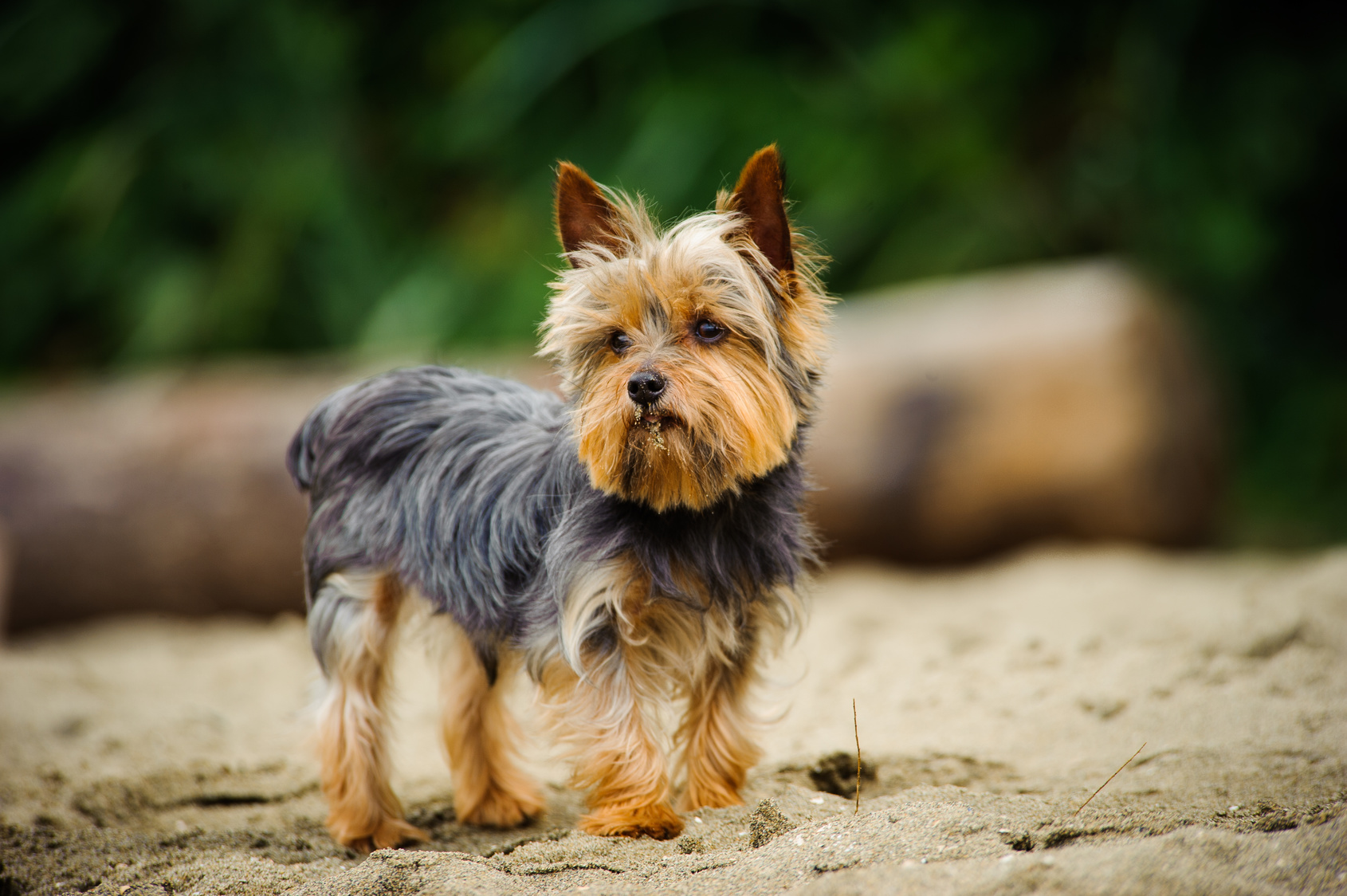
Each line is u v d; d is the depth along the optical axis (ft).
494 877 13.48
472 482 16.97
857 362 36.45
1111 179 51.42
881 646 26.07
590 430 15.78
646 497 15.72
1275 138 49.55
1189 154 50.14
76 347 55.77
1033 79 54.13
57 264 53.62
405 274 55.06
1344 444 50.39
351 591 17.63
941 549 36.58
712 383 15.65
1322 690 19.44
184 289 51.83
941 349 36.27
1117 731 19.16
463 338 51.93
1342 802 14.73
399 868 13.76
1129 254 51.34
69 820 18.13
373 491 17.72
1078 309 36.68
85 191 52.13
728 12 55.83
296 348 55.16
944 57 52.16
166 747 22.34
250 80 53.93
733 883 12.96
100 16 53.83
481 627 16.96
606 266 16.39
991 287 39.52
